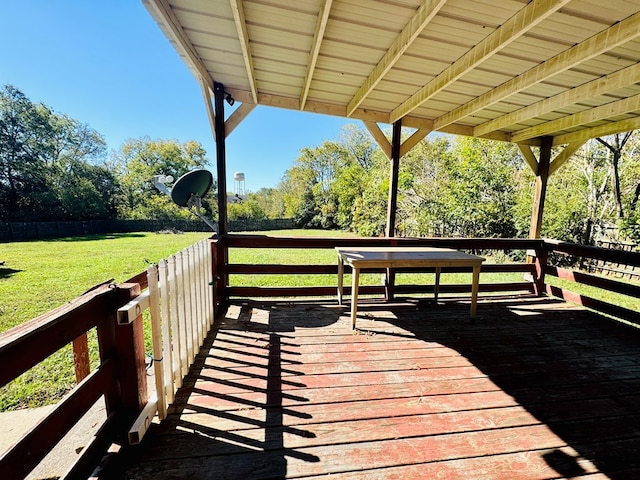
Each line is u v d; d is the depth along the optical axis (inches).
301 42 85.0
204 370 80.0
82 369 66.8
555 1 57.2
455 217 363.9
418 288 149.2
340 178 732.0
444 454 54.1
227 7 70.5
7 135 718.5
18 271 295.7
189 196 120.0
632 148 315.0
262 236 130.9
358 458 52.7
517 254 302.5
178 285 72.4
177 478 47.3
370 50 87.7
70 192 774.5
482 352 94.3
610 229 289.7
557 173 358.6
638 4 60.7
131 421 52.8
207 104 112.8
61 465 54.8
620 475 50.8
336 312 126.2
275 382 75.1
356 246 137.9
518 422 63.3
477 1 63.1
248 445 54.6
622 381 79.9
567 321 122.3
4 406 86.6
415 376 79.7
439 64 93.3
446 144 442.6
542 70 88.0
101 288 50.5
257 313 122.7
